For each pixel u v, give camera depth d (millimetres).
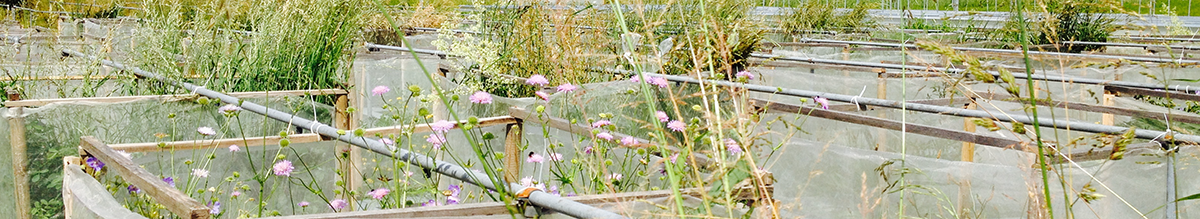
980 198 2418
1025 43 1172
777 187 2902
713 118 1402
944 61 3613
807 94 3365
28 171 2852
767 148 2943
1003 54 5262
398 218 1629
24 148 2836
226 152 2740
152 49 4156
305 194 2814
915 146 3848
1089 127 2453
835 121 3643
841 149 2707
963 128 3752
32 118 2852
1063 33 7121
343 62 4816
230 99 3209
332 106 3912
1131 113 3328
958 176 2457
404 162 2182
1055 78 3646
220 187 2713
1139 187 2346
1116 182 2340
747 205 1625
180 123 3326
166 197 1791
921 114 3951
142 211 2293
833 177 2736
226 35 4449
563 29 4316
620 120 3535
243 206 2711
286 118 2867
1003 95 3773
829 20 9773
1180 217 2342
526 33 4523
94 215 1898
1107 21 7309
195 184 2514
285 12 4414
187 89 3633
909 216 2553
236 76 4359
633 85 3559
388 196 2398
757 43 4578
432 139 2346
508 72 4637
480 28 4844
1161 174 2332
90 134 3041
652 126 1376
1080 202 2361
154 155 2654
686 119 3625
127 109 3156
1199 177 2318
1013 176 2367
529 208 1630
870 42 7305
